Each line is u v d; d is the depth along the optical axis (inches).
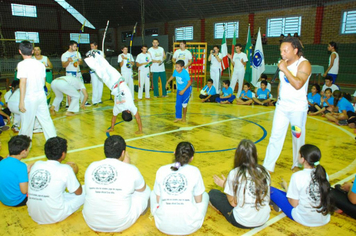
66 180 103.3
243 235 101.1
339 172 150.9
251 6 700.7
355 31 553.9
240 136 214.5
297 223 108.3
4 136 218.7
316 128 237.0
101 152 181.0
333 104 265.9
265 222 104.2
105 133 222.1
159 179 97.3
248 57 390.3
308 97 292.7
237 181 97.0
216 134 219.5
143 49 354.9
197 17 850.8
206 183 137.9
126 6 941.8
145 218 111.9
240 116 278.1
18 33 920.3
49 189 100.7
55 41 1003.9
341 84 523.5
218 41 808.9
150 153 179.0
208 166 158.7
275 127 146.8
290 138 212.2
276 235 101.0
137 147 189.9
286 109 143.1
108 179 94.9
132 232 102.7
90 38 1097.4
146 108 314.7
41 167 102.6
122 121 259.3
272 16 675.4
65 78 276.2
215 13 793.6
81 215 113.2
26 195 115.3
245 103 333.7
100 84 336.5
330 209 100.6
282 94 144.3
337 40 578.9
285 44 132.6
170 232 97.2
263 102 327.3
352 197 105.3
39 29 960.3
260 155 177.3
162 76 378.3
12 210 116.1
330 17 583.8
